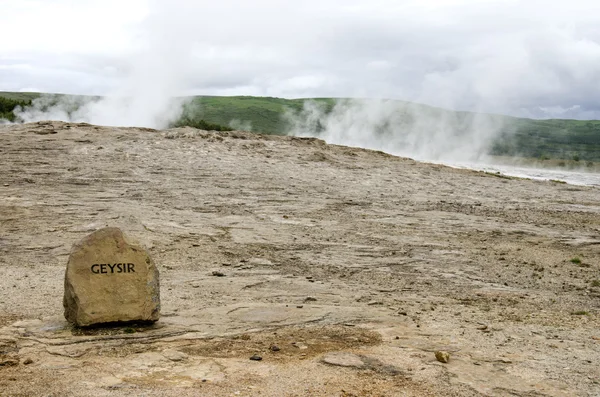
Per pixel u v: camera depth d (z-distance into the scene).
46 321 8.73
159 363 7.14
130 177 26.80
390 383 6.66
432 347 7.98
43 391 6.21
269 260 14.88
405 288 12.51
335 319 9.33
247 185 26.95
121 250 8.45
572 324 9.73
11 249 15.05
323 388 6.46
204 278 12.65
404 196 27.45
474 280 13.59
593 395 6.45
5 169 26.62
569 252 17.27
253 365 7.14
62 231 17.06
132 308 8.41
